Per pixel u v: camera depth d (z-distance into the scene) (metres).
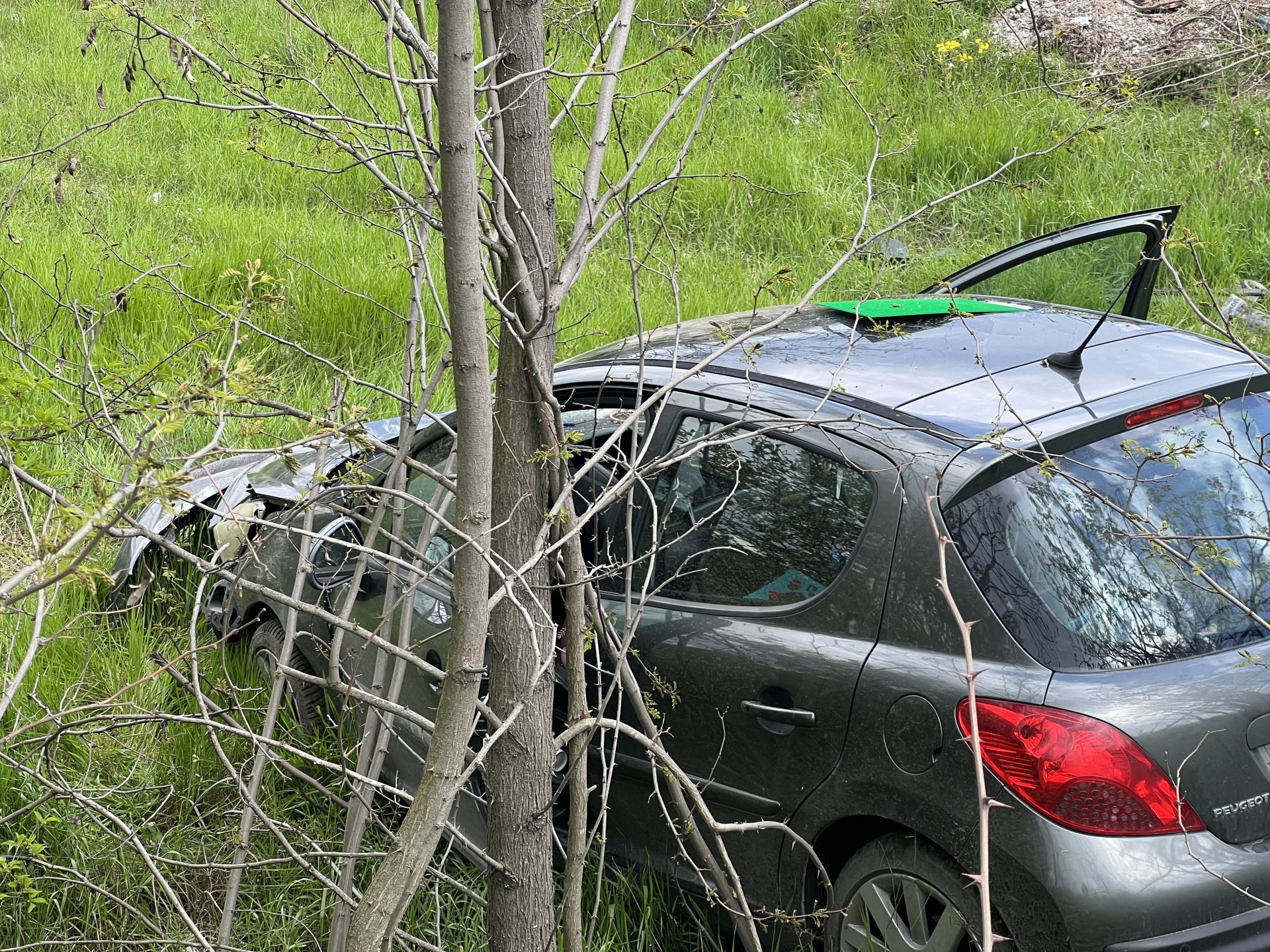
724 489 3.31
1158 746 2.52
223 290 7.83
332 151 2.75
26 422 1.86
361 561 2.69
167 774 3.92
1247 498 2.93
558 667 3.74
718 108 10.37
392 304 7.68
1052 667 2.63
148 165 10.12
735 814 3.13
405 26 2.29
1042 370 3.16
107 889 3.56
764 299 7.50
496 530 2.44
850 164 9.51
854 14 11.79
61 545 1.42
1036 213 8.61
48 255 7.85
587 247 2.49
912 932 2.82
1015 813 2.57
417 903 3.43
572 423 3.74
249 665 4.61
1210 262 7.66
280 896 3.49
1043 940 2.54
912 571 2.84
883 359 3.36
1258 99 9.68
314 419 2.07
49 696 4.10
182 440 5.65
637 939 3.28
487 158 2.25
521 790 2.48
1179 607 2.73
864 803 2.84
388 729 2.75
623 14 2.50
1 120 10.62
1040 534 2.75
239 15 11.83
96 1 2.32
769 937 3.12
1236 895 2.52
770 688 3.02
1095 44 10.76
